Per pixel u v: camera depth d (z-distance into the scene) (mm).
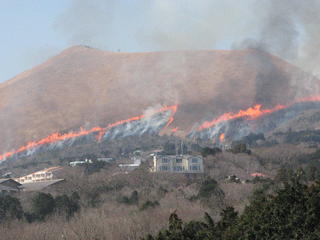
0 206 119125
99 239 88812
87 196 156875
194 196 133125
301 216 49031
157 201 132500
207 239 53969
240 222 53219
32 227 103750
